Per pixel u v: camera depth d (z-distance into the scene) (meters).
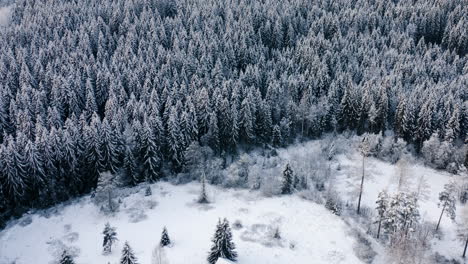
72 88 96.56
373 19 146.12
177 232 68.31
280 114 97.19
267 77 108.12
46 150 73.38
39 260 63.09
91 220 71.88
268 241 66.31
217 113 89.12
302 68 116.25
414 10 153.62
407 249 59.22
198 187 80.88
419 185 74.62
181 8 156.00
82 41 121.50
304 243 66.38
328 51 117.88
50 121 85.62
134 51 123.25
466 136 89.31
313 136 98.50
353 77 113.06
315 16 150.50
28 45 127.62
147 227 69.69
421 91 99.62
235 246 64.56
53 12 146.62
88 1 162.25
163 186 81.19
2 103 88.50
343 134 99.88
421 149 90.69
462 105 90.25
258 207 74.94
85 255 63.44
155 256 58.22
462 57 134.50
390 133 98.31
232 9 152.00
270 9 148.38
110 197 73.31
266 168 86.81
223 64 115.25
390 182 81.88
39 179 73.06
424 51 131.12
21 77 100.62
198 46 121.94
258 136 94.19
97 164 76.81
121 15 142.88
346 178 84.31
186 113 84.12
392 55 123.06
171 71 109.25
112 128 81.12
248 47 125.50
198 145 85.12
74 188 77.25
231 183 81.06
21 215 72.94
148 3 155.50
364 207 75.12
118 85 97.69
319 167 87.00
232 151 90.75
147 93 96.06
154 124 82.12
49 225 70.62
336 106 99.75
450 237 68.75
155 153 80.50
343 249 65.38
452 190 67.69
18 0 168.25
